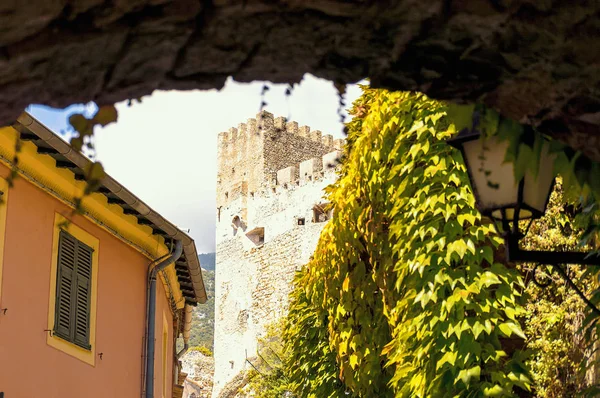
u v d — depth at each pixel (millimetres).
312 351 13609
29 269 10430
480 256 7113
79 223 11742
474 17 2834
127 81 2832
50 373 10703
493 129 3598
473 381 6906
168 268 15227
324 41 2906
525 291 7266
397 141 7848
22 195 10375
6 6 2369
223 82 2992
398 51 2973
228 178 61281
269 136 58656
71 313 11375
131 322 13297
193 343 87500
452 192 7270
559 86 3025
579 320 7219
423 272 7191
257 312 57031
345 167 10062
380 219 8742
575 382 7301
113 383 12516
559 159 3758
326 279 10016
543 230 8102
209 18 2719
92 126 2848
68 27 2559
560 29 2838
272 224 56750
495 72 3064
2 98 2684
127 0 2561
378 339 9398
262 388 35750
